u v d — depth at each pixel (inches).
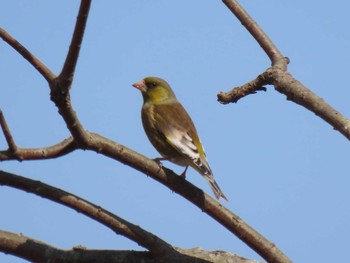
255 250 422.3
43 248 389.1
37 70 354.0
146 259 408.2
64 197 386.9
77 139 375.9
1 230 388.2
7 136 361.7
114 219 397.4
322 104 398.3
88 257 397.7
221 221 419.5
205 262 419.5
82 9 332.2
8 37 351.6
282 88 418.9
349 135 385.1
